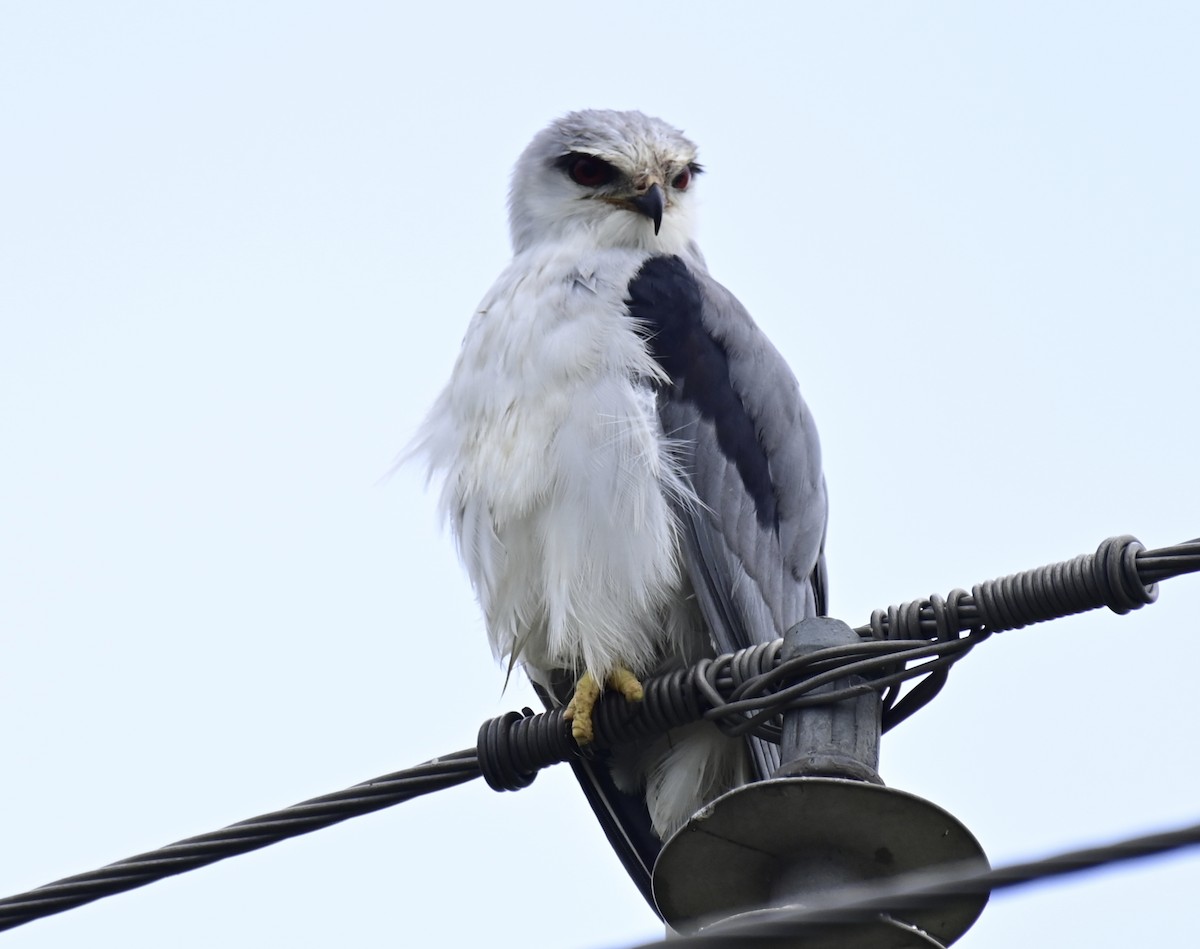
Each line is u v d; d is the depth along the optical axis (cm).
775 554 1125
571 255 1157
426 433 1111
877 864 714
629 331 1095
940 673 788
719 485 1103
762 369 1159
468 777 910
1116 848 471
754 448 1132
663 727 885
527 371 1069
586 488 1034
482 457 1070
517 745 904
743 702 824
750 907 735
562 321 1090
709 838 720
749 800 706
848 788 695
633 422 1044
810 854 716
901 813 696
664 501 1054
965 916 670
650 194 1242
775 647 833
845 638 797
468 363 1098
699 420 1112
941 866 705
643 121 1295
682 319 1139
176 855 825
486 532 1069
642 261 1174
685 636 1078
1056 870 478
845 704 777
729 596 1077
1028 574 768
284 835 841
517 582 1067
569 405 1052
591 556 1030
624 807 1061
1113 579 752
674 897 742
